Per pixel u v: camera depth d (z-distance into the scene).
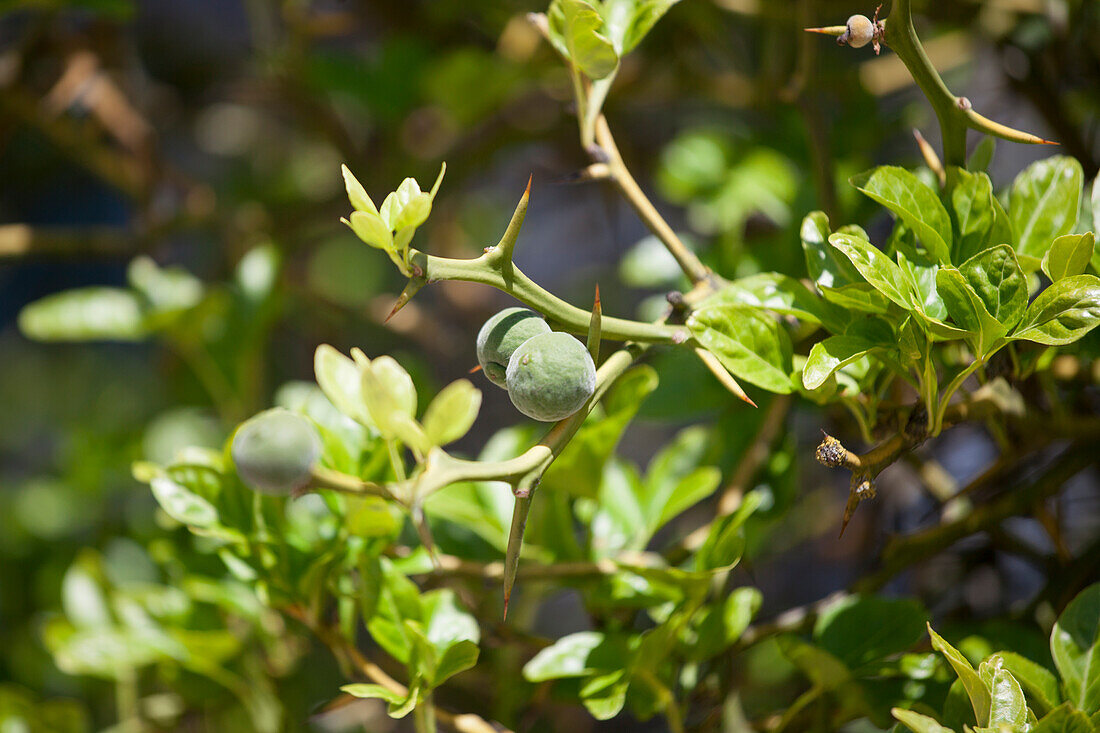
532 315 0.53
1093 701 0.55
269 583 0.60
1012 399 0.58
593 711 0.58
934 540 0.63
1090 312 0.53
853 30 0.53
